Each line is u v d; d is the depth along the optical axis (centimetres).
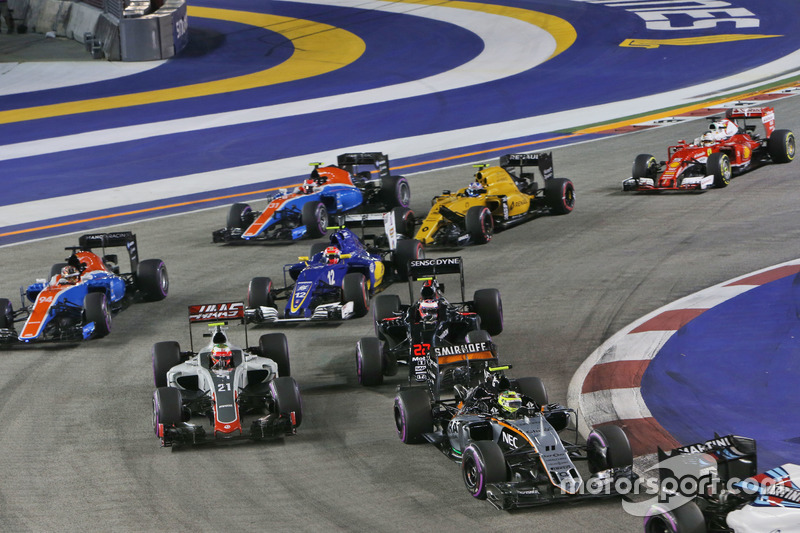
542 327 7344
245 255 10075
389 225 8662
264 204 12412
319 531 4522
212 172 14575
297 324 7888
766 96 16425
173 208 12681
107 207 12962
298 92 19850
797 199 10462
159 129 17488
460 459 5175
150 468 5328
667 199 11019
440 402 5519
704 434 5359
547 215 10781
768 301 7406
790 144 12162
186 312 8338
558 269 8769
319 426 5831
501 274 8750
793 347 6512
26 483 5206
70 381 6825
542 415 4872
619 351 6706
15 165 15625
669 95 17575
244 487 5044
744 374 6156
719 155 11088
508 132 15875
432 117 17325
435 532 4450
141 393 6531
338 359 7006
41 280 8094
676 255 8894
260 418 5834
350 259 8062
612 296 7925
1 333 7469
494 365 5638
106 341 7681
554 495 4606
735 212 10188
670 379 6162
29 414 6234
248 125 17438
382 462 5272
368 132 16538
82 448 5647
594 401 5912
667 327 7062
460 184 12644
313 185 10656
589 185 12031
